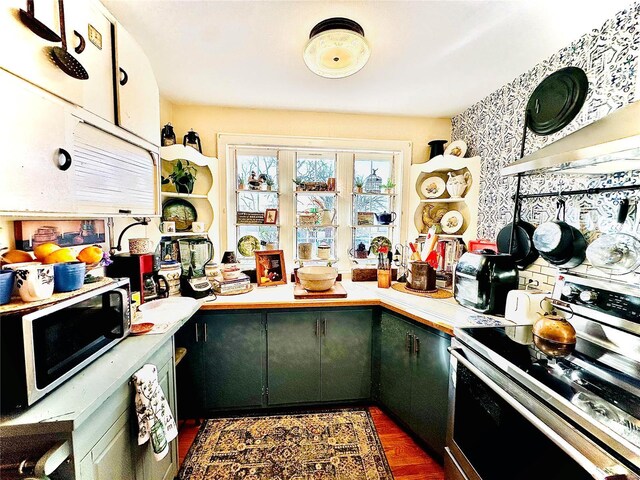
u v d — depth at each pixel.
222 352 1.83
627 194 1.18
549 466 0.84
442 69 1.69
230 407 1.87
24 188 0.78
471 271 1.65
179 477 1.45
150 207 1.49
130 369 0.96
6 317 0.72
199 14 1.24
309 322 1.90
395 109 2.31
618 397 0.83
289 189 2.50
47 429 0.70
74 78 0.94
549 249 1.45
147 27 1.33
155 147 1.50
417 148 2.51
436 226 2.35
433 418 1.56
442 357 1.51
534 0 1.15
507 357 1.06
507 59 1.58
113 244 1.61
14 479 0.67
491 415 1.09
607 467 0.68
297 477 1.46
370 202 2.63
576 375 0.94
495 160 1.98
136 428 1.03
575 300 1.25
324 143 2.39
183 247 2.14
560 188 1.49
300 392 1.93
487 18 1.26
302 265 2.43
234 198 2.43
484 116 2.09
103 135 1.12
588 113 1.36
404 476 1.47
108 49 1.12
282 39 1.42
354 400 1.99
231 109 2.30
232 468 1.51
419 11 1.22
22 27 0.76
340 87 1.93
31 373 0.75
